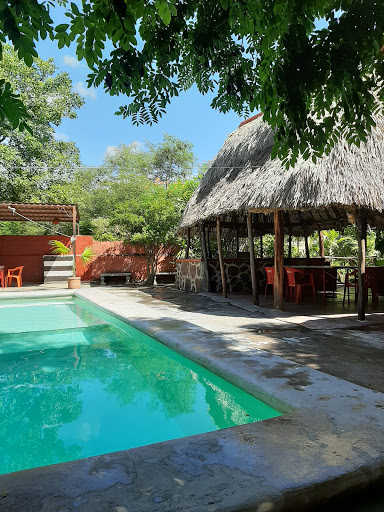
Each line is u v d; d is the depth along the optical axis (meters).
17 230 18.84
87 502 1.56
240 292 10.57
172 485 1.67
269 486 1.65
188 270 11.84
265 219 12.44
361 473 1.76
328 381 3.06
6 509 1.51
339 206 5.91
